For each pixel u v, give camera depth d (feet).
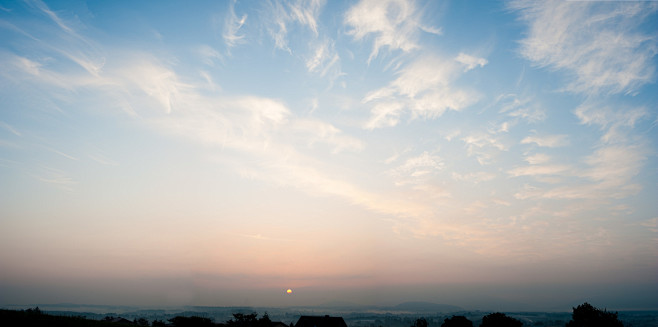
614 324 209.05
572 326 219.20
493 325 261.65
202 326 247.50
